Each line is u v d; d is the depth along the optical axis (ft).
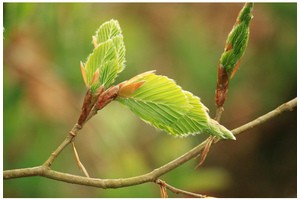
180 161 1.25
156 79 1.21
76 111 2.12
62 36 2.07
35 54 2.04
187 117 1.21
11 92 2.05
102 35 1.26
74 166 2.18
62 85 2.09
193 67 2.66
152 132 2.49
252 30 2.73
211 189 2.59
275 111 1.26
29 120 2.09
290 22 2.78
